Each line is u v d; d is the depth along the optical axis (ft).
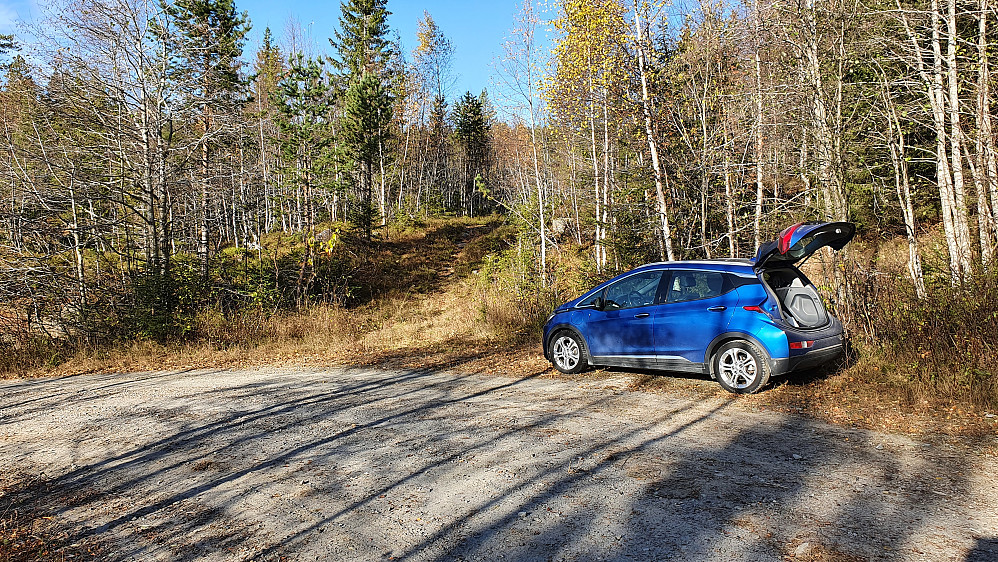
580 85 43.42
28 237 52.24
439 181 194.29
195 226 64.75
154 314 46.11
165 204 56.18
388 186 137.80
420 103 150.92
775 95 39.04
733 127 43.52
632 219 47.85
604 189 53.62
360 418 20.70
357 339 44.32
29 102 51.31
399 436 18.12
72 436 20.02
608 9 39.63
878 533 10.53
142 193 55.26
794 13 35.63
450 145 196.34
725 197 44.62
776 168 44.42
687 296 23.16
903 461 14.30
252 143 64.59
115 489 14.70
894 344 22.85
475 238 115.96
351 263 78.43
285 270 61.62
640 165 47.85
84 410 24.21
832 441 16.08
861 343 24.62
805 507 11.76
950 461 14.20
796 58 38.52
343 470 15.16
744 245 49.44
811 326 21.33
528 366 29.63
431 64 146.72
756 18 38.75
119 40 52.90
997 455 14.46
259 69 121.80
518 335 38.14
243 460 16.46
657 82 41.78
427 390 25.48
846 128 38.63
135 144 54.08
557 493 12.96
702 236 43.68
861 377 21.97
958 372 19.94
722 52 43.39
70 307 46.11
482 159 194.59
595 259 52.95
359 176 122.01
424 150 166.30
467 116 185.57
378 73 131.95
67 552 11.24
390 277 78.89
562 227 66.33
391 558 10.34
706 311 22.18
